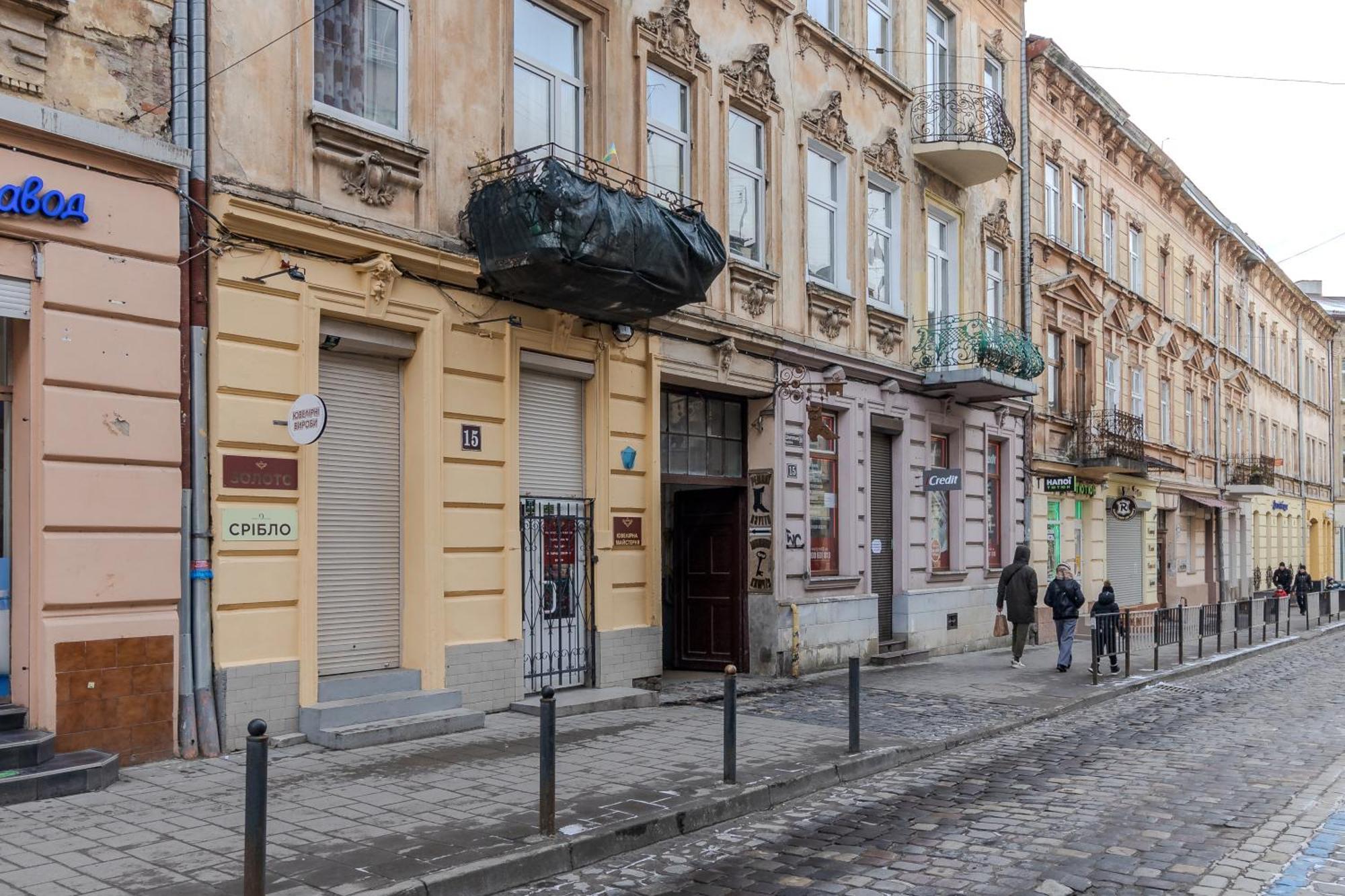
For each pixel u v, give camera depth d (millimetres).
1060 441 25297
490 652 11203
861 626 17266
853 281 17734
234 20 9297
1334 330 57000
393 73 10828
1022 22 23828
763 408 15727
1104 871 6559
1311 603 29125
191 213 8930
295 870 6059
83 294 8195
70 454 8086
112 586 8266
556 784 8266
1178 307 34531
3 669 8172
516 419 11672
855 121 17953
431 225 10867
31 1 7938
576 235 10578
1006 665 17906
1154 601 30750
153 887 5703
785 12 16312
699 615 16094
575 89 12945
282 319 9547
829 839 7367
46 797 7398
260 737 5398
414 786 8016
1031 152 24391
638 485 13492
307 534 9625
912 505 19172
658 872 6629
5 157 7816
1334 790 8859
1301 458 49719
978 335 19031
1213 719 13125
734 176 15438
